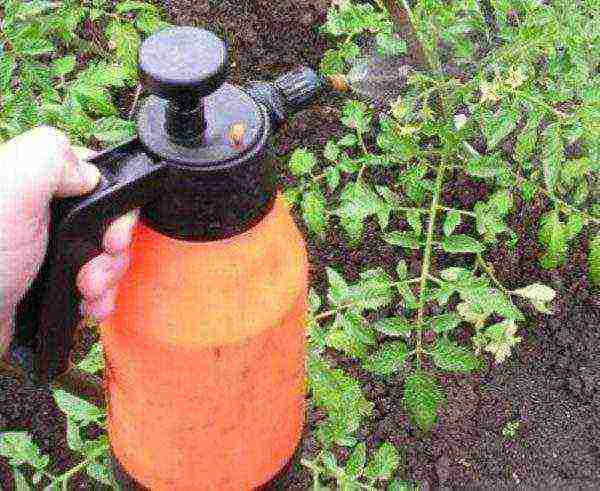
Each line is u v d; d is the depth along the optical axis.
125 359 1.05
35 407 2.02
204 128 0.86
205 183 0.85
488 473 1.96
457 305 1.99
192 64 0.79
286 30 2.50
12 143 0.88
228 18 2.52
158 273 0.92
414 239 1.77
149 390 1.06
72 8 1.98
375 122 2.31
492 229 1.79
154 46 0.81
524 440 1.99
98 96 1.77
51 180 0.86
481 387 2.04
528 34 1.76
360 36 2.43
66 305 0.94
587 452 1.98
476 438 2.00
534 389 2.04
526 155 1.89
